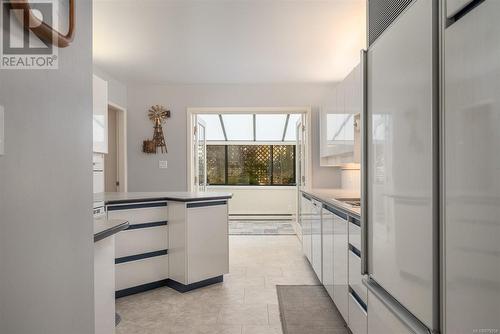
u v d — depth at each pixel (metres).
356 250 2.06
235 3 2.56
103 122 3.67
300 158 5.64
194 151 5.29
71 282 1.03
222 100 5.11
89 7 1.16
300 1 2.54
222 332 2.33
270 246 4.89
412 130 1.09
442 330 0.95
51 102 0.92
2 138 0.71
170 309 2.71
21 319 0.78
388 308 1.24
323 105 4.64
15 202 0.76
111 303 1.69
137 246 3.08
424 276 1.02
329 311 2.66
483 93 0.76
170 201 3.22
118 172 5.04
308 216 3.84
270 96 5.09
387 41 1.28
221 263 3.32
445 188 0.92
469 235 0.82
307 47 3.51
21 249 0.78
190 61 3.98
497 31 0.72
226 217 3.37
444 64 0.92
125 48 3.53
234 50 3.60
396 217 1.21
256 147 8.46
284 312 2.64
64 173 0.99
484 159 0.76
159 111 5.08
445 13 0.91
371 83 1.46
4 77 0.72
